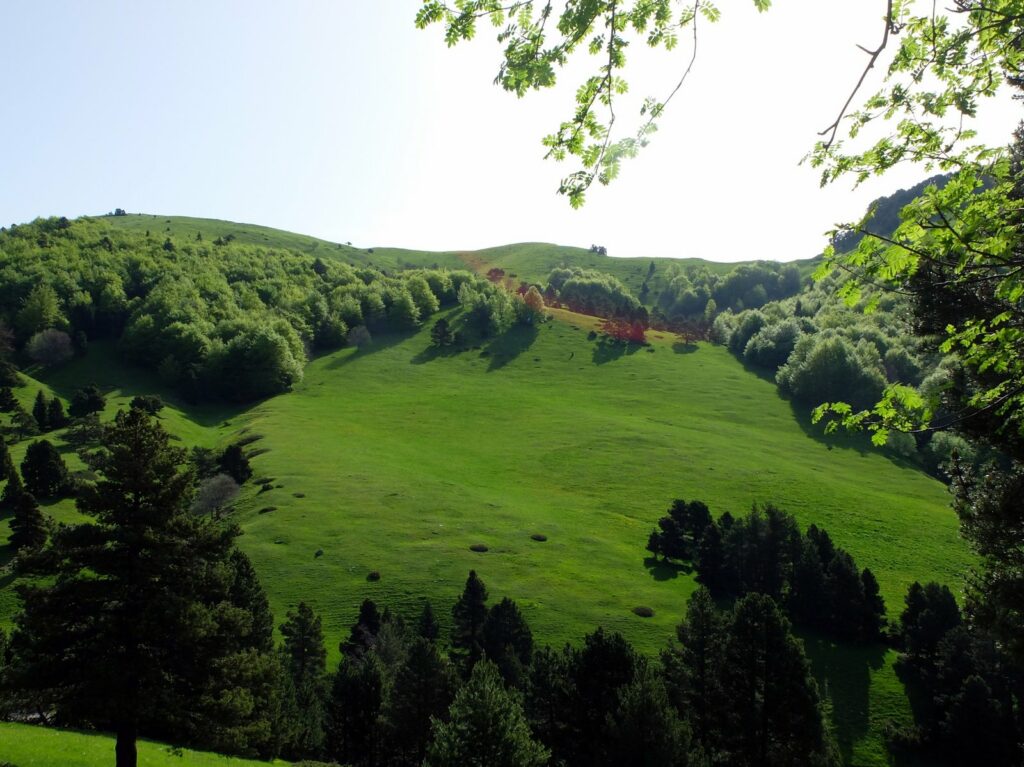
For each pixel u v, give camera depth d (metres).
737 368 159.38
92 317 146.38
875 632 57.16
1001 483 18.19
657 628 54.28
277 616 54.88
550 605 56.91
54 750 26.56
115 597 23.47
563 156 7.61
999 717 43.56
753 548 63.50
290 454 95.00
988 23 7.57
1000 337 8.63
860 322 151.88
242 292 179.00
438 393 138.62
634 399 137.25
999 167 7.69
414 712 36.94
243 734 24.75
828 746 37.06
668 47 7.06
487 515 76.38
